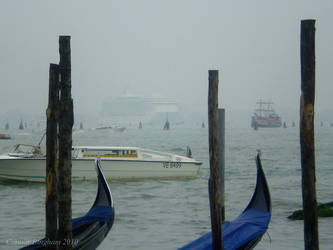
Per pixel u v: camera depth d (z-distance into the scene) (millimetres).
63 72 16094
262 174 20984
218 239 16234
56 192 16891
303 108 15367
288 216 27578
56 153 16969
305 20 15289
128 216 28438
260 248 21703
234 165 58219
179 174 40906
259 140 132375
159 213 29375
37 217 28000
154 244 22578
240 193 36906
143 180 39719
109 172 38688
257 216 19906
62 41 16094
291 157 70062
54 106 16969
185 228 25641
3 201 32594
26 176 37688
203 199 33906
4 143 117312
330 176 46688
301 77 15438
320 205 27531
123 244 22516
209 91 16719
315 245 15461
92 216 21094
